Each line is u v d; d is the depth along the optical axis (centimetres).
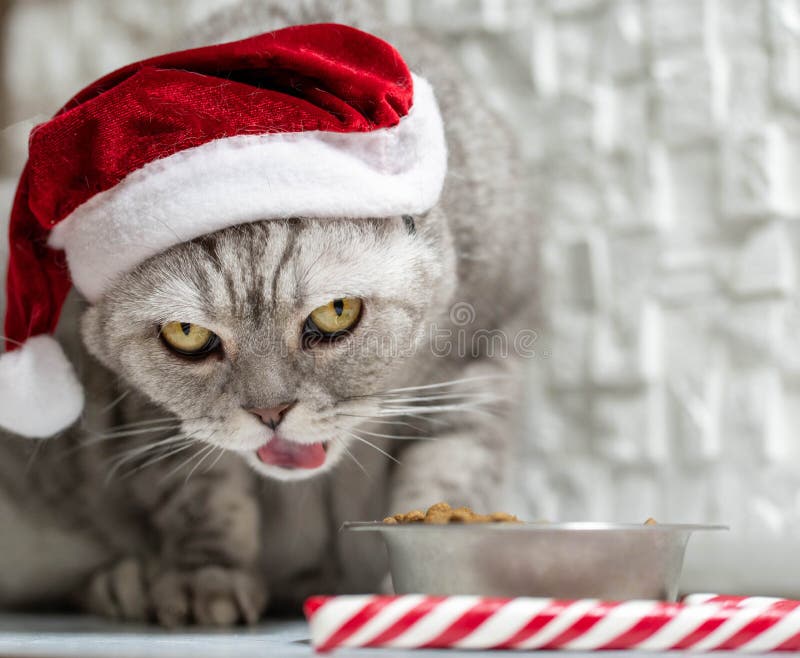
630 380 73
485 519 44
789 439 71
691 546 68
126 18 77
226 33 56
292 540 58
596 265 73
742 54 71
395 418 56
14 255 49
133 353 50
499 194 58
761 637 39
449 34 76
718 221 72
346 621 39
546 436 74
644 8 73
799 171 71
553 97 75
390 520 44
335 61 48
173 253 47
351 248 48
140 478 55
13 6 78
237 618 52
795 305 71
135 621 54
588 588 42
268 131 46
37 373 49
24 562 59
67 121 46
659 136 73
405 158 48
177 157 45
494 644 39
